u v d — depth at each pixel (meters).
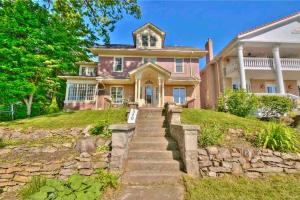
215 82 19.14
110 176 4.48
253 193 4.00
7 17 14.88
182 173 4.92
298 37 15.30
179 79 18.34
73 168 5.01
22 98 16.11
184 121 8.66
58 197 3.79
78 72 21.56
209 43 21.03
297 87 17.62
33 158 5.82
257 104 10.65
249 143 6.12
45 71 15.68
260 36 15.10
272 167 5.09
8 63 14.22
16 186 5.03
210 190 4.11
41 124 9.95
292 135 6.09
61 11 12.38
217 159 5.12
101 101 18.33
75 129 9.05
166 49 19.58
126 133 5.39
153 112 10.77
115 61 19.23
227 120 8.68
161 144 6.40
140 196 3.95
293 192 4.02
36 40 15.64
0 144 7.56
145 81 18.73
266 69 15.04
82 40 21.59
